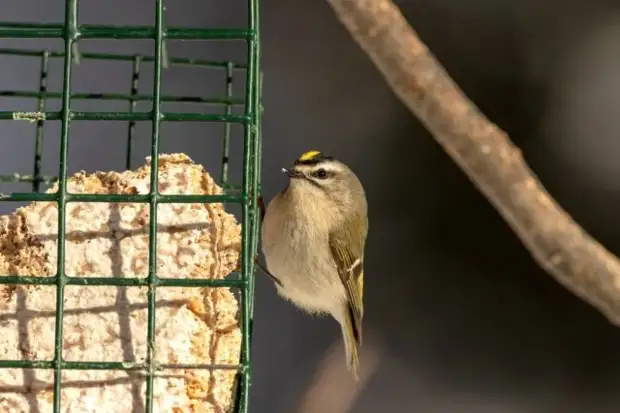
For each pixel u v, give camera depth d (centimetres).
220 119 747
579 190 1471
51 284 725
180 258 768
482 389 1424
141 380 745
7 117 728
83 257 762
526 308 1461
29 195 722
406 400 1391
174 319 755
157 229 767
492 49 1501
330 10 1525
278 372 1353
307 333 1387
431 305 1464
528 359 1441
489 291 1461
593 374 1429
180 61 1059
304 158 988
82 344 750
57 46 1370
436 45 1495
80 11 1431
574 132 1483
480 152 662
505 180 671
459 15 1506
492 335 1450
